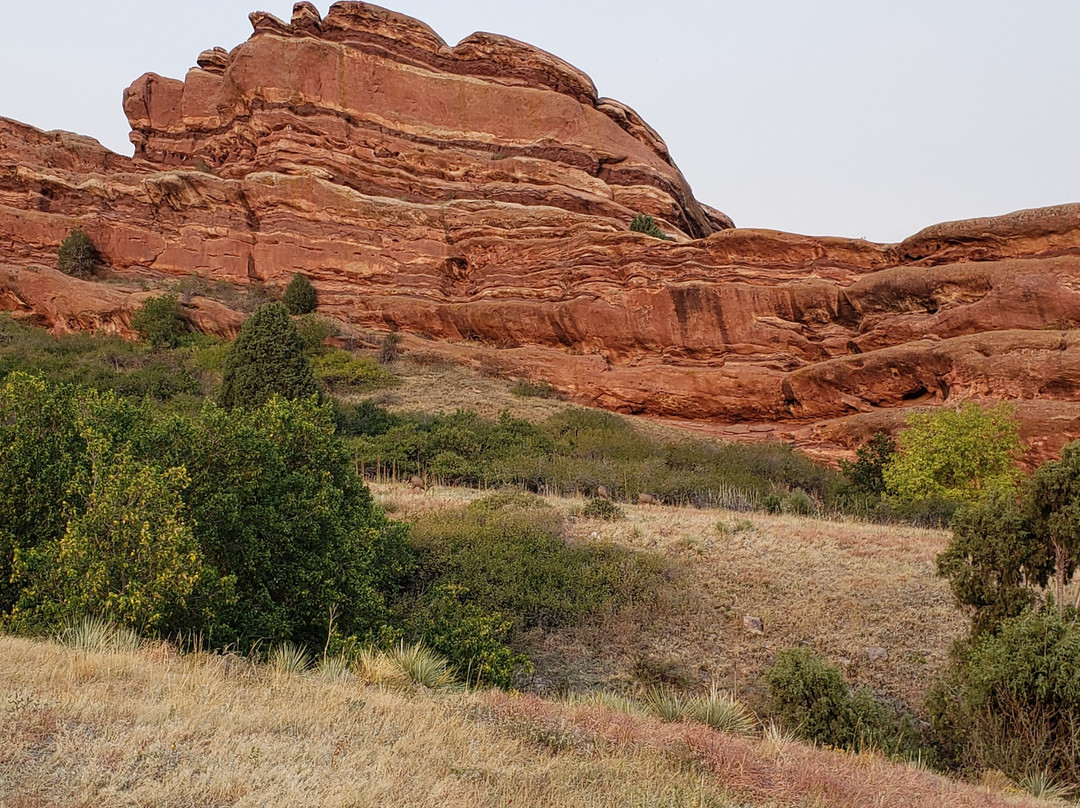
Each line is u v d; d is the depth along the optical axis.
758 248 37.09
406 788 5.83
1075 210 30.58
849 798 6.95
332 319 43.59
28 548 10.57
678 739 7.70
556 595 15.57
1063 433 26.41
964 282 31.69
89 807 5.17
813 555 18.14
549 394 39.00
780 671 11.76
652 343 38.50
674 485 25.94
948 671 13.63
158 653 8.61
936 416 25.45
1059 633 10.34
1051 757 9.77
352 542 12.95
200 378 37.31
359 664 9.81
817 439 32.69
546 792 6.11
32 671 7.43
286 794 5.59
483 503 20.22
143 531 9.55
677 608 15.59
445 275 45.59
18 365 37.75
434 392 37.50
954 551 12.56
